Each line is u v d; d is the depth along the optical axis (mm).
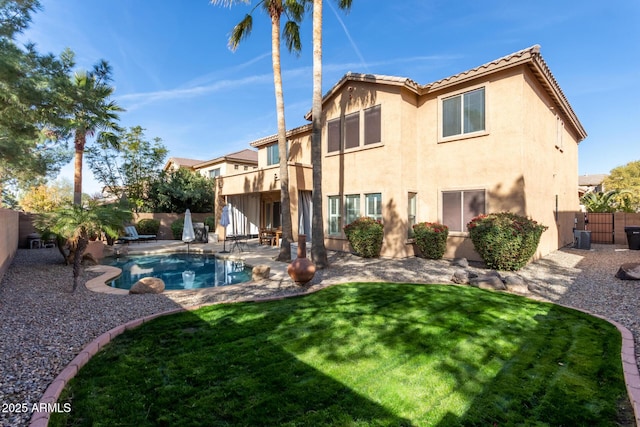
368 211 16016
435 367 4688
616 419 3564
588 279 10211
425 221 15219
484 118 13305
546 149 15156
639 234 16734
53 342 5527
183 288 11688
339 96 17359
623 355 4984
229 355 5109
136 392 4086
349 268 12719
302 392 4059
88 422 3525
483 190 13367
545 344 5457
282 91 15125
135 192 30719
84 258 14227
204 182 32125
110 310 7438
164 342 5656
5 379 4285
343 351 5230
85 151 29078
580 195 28391
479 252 12016
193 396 3992
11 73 7230
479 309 7359
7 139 8867
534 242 11469
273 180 18906
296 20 15867
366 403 3830
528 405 3807
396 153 14695
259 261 15039
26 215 20172
